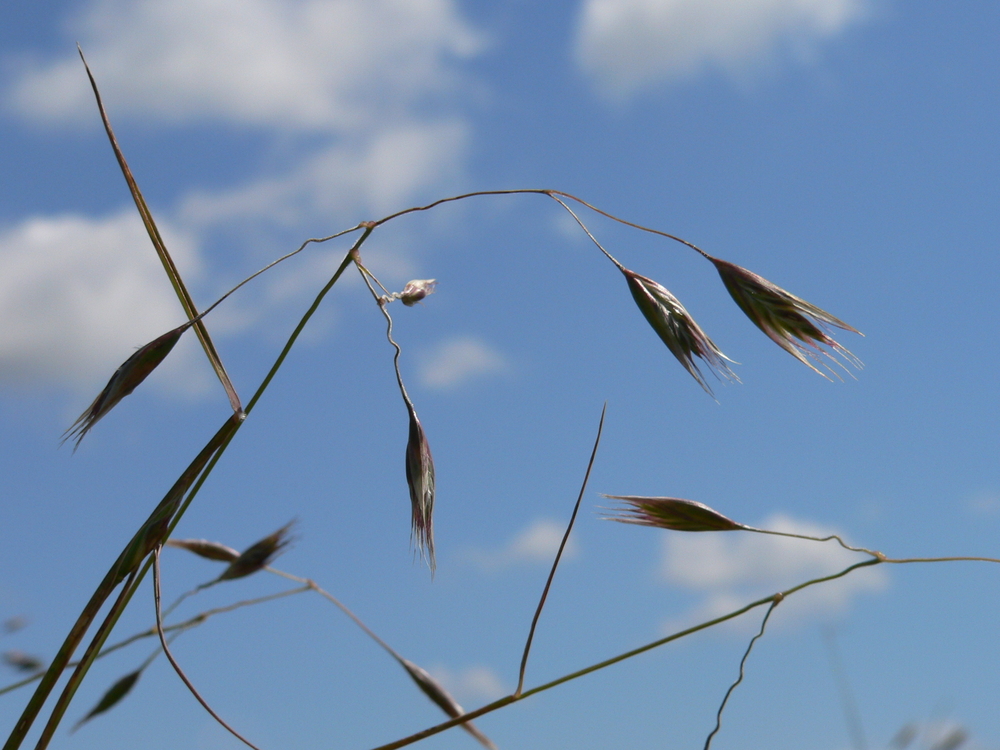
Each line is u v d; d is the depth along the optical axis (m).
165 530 0.24
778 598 0.24
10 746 0.24
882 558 0.24
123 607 0.24
